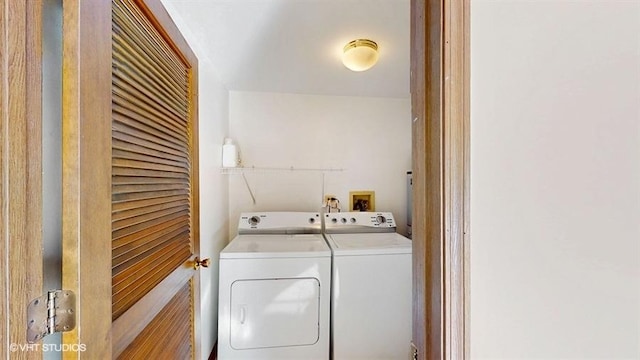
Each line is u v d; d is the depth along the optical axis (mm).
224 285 1850
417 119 606
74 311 506
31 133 439
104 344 581
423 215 583
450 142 534
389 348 1954
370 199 2943
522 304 582
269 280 1880
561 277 602
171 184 1023
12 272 410
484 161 560
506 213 573
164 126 966
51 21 549
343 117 2902
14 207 414
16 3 419
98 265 566
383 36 1727
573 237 607
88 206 537
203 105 1922
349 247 2018
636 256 637
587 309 612
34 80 445
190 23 1568
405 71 2270
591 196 617
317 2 1408
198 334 1334
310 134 2854
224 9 1454
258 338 1856
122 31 707
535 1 594
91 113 545
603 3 627
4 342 398
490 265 564
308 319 1900
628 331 629
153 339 868
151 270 848
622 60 634
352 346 1924
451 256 534
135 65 769
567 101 606
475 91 558
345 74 2324
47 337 530
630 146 635
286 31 1663
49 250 545
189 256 1206
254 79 2424
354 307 1936
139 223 779
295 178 2836
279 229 2506
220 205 2381
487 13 569
